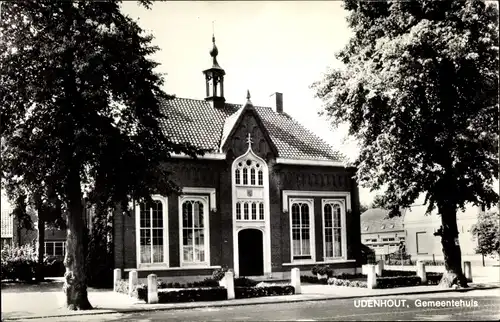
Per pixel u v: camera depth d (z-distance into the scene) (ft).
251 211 114.52
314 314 65.36
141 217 104.22
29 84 67.56
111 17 71.26
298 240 119.96
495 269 137.59
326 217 124.26
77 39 66.49
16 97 68.85
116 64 71.00
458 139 82.89
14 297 89.66
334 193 124.67
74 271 72.84
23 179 70.23
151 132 77.36
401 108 82.23
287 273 116.06
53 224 79.15
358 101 89.35
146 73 74.54
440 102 86.33
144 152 74.90
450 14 82.53
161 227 105.60
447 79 86.48
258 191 115.75
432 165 85.51
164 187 77.66
